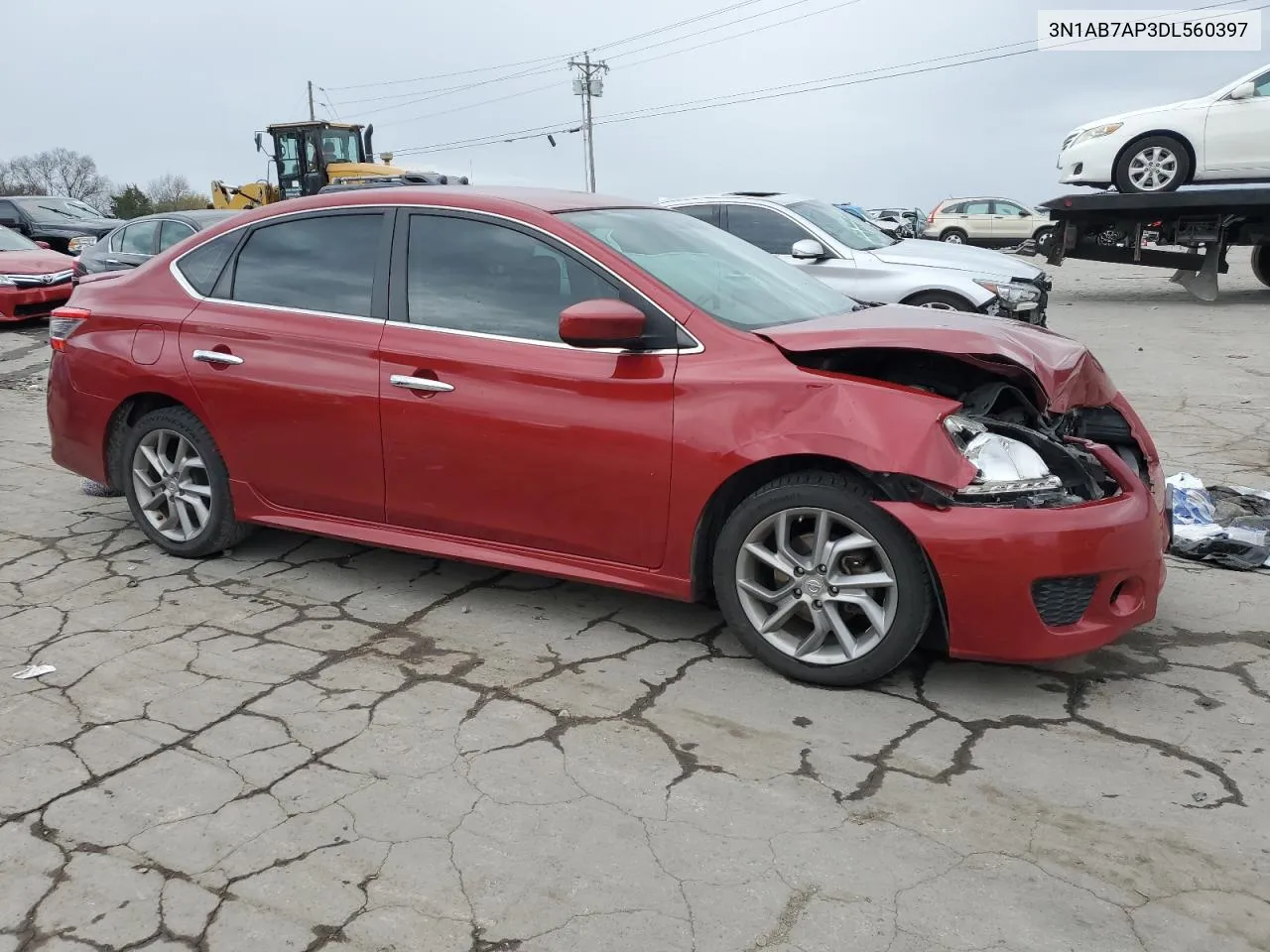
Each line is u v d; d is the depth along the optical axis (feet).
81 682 11.34
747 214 31.22
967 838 8.46
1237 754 9.66
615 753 9.81
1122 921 7.49
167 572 14.70
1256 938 7.32
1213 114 41.96
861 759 9.64
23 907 7.80
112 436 15.33
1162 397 25.90
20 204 64.08
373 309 12.99
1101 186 45.75
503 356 11.96
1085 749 9.78
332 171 66.39
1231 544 14.44
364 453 12.97
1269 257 50.14
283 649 12.16
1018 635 10.09
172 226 40.42
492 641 12.33
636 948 7.29
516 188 13.88
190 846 8.50
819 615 10.86
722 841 8.46
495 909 7.72
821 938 7.34
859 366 11.51
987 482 10.06
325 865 8.24
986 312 28.48
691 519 11.15
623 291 11.57
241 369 13.71
